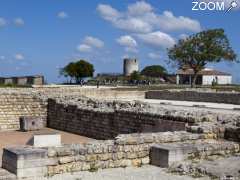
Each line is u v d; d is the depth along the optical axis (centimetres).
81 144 1759
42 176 1584
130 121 2845
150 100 5784
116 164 1770
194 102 5453
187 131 2178
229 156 1916
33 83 8119
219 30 9069
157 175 1630
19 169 1536
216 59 9100
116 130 2981
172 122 2480
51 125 3828
